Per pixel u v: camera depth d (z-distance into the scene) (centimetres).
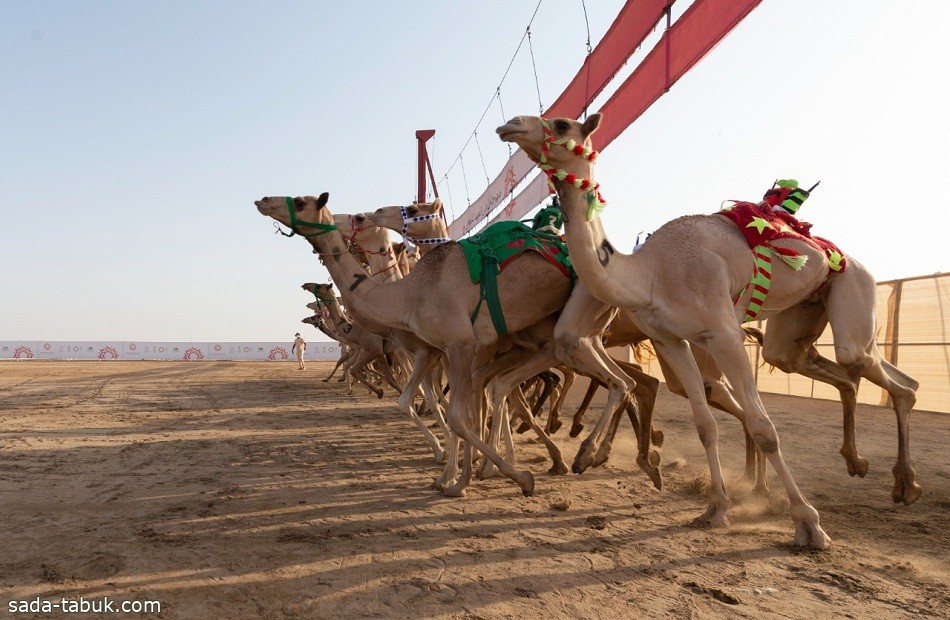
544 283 670
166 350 6084
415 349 852
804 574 449
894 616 383
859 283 626
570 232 513
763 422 516
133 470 828
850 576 444
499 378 755
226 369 3953
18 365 4366
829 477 755
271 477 786
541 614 388
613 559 483
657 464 750
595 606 399
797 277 584
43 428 1236
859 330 612
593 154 521
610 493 693
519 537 539
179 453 959
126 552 501
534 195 1611
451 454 726
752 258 565
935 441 1019
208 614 391
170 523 584
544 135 510
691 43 771
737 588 425
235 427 1264
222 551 505
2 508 635
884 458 870
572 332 656
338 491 710
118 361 5422
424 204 920
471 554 496
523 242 674
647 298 546
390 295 711
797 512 512
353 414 1495
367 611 394
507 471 651
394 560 484
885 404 1538
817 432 1110
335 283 741
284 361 5834
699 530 554
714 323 527
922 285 1468
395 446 1028
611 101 1025
